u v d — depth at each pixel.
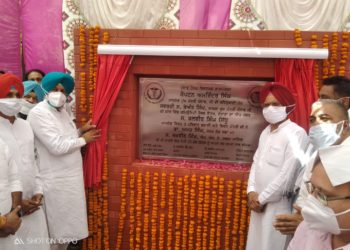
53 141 2.29
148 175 2.67
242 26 2.80
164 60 2.53
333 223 1.23
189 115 2.65
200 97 2.61
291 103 2.10
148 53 2.45
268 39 2.41
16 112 2.01
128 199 2.74
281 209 2.07
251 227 2.24
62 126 2.42
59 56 3.14
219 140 2.65
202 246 2.67
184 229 2.67
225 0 2.80
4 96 1.93
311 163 1.63
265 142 2.20
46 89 2.40
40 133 2.31
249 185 2.25
